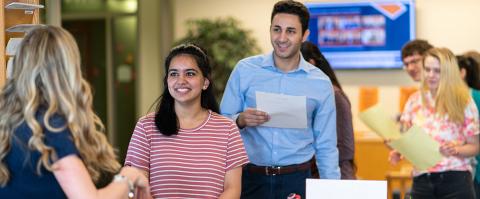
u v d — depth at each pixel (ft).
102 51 26.73
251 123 10.39
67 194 6.70
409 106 13.83
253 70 10.89
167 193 8.83
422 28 23.06
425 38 23.03
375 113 13.33
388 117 13.35
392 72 23.25
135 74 26.43
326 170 10.87
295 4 10.52
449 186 12.90
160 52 25.49
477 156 14.03
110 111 27.02
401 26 22.94
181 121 9.07
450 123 13.03
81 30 26.68
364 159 20.88
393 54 23.03
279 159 10.71
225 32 23.34
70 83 6.78
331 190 8.32
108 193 6.88
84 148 6.88
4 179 6.77
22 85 6.76
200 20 23.73
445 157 12.86
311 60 12.17
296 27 10.42
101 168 7.30
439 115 13.10
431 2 22.97
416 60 15.79
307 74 10.88
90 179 6.80
